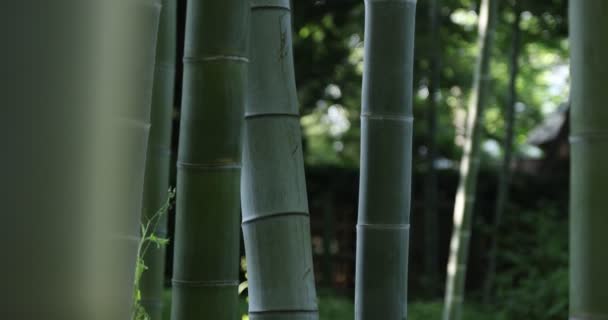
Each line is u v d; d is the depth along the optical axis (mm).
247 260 2307
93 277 1099
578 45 1715
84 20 1080
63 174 1070
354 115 14984
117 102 1132
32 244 1055
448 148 16250
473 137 5961
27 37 1052
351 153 15859
